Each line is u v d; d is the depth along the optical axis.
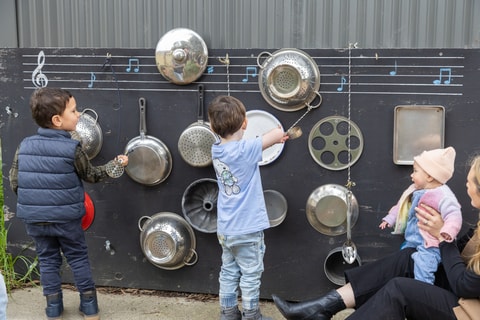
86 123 2.94
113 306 2.91
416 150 2.71
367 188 2.79
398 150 2.73
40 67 2.98
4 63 3.01
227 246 2.53
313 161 2.82
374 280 2.44
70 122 2.61
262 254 2.56
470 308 2.09
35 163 2.55
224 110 2.45
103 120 2.96
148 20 2.91
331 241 2.86
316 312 2.46
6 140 3.06
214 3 2.85
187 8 2.87
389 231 2.80
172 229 2.90
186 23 2.88
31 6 3.00
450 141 2.70
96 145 2.96
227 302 2.63
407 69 2.69
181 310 2.88
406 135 2.71
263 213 2.50
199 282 3.01
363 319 2.18
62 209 2.56
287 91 2.75
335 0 2.76
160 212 2.98
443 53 2.65
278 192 2.85
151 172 2.90
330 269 2.89
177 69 2.80
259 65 2.78
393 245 2.81
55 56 2.96
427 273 2.30
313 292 2.91
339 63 2.73
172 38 2.79
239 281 2.66
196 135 2.83
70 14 2.97
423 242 2.38
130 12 2.92
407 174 2.75
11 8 3.01
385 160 2.76
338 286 2.89
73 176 2.58
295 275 2.91
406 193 2.50
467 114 2.67
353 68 2.72
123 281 3.09
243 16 2.83
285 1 2.79
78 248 2.69
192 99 2.87
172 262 2.92
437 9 2.69
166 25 2.90
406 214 2.50
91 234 3.07
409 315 2.21
